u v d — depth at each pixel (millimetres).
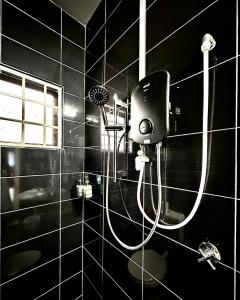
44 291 1148
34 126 1136
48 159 1175
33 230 1103
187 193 624
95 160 1220
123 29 959
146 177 791
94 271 1215
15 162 1029
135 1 874
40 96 1167
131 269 873
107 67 1099
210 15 556
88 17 1337
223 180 518
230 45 503
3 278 977
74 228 1327
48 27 1187
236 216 487
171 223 675
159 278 722
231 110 500
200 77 584
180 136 651
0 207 971
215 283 532
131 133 667
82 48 1394
